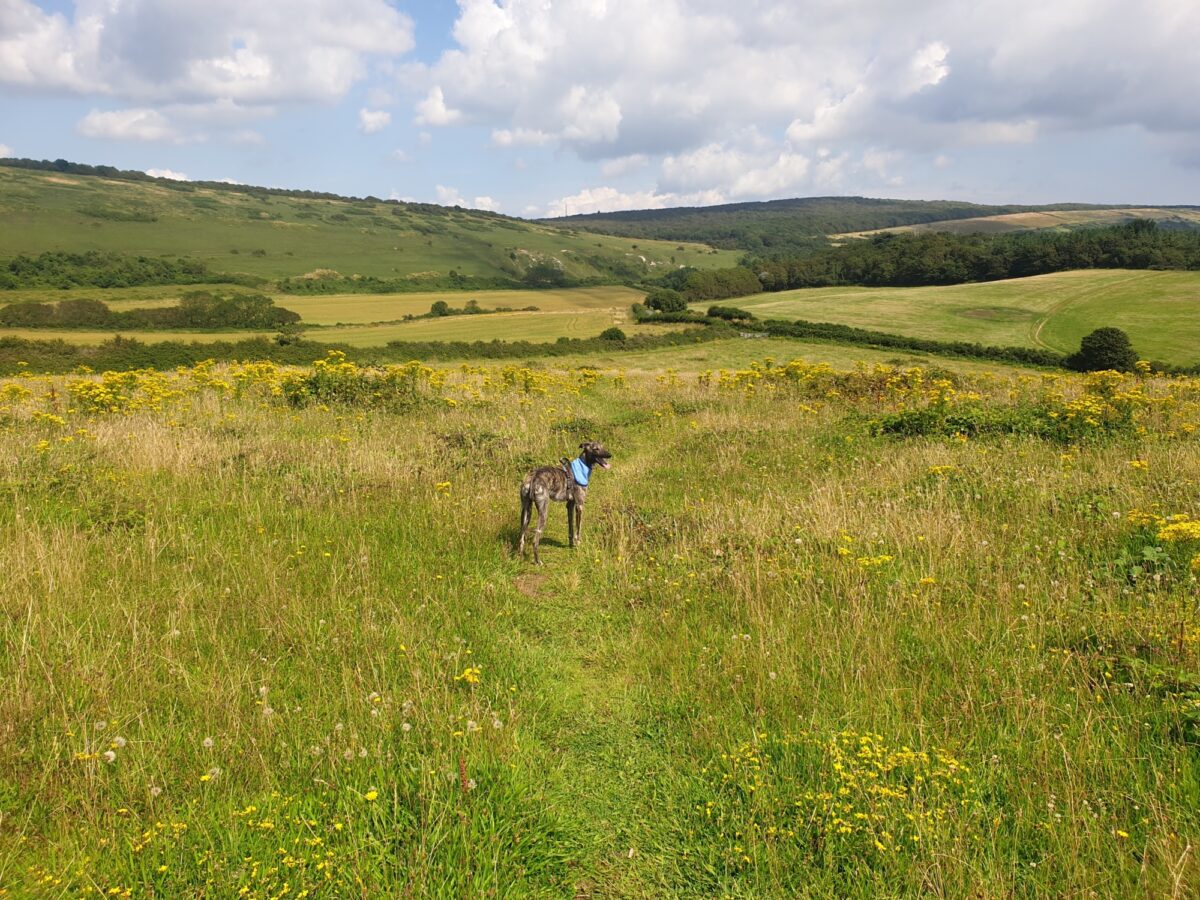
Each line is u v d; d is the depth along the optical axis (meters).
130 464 9.90
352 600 6.24
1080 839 3.42
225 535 7.54
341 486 9.57
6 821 3.46
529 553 8.20
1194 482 8.25
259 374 18.44
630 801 4.07
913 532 7.45
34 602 5.38
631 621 6.38
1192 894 3.06
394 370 18.70
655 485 11.20
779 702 4.79
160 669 4.83
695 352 63.12
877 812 3.63
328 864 3.20
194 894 3.13
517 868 3.45
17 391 15.44
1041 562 6.55
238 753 4.07
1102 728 4.18
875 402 18.09
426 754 4.11
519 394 19.86
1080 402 12.88
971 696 4.61
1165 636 4.93
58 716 4.21
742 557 7.28
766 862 3.50
